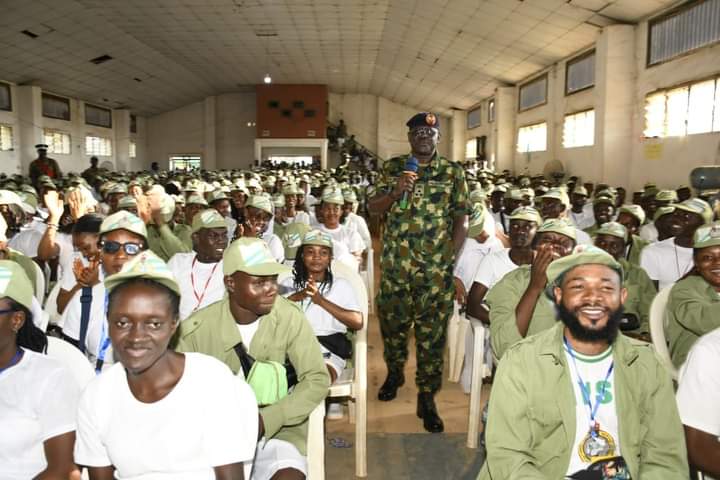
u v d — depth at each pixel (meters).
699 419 1.69
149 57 18.22
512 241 3.12
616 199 6.45
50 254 3.51
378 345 4.95
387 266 3.41
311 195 9.91
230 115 25.77
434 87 21.41
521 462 1.60
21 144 17.27
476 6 11.91
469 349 3.80
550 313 2.42
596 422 1.64
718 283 2.39
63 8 13.09
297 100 23.94
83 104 20.59
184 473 1.44
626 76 10.59
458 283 3.97
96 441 1.46
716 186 5.72
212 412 1.44
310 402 2.07
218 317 2.07
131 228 2.36
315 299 2.92
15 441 1.59
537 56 13.91
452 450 3.09
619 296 1.62
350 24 15.30
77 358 1.91
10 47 14.22
